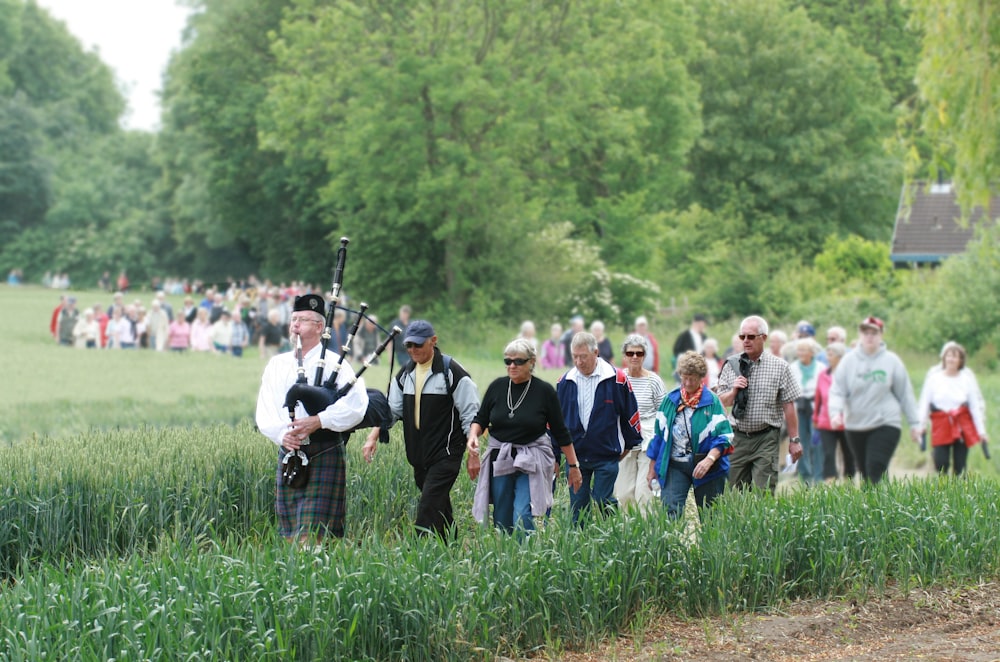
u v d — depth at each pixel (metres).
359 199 100.25
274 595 14.79
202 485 23.25
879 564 19.67
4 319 106.62
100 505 22.03
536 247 99.25
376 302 99.81
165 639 13.70
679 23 123.25
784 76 149.50
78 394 50.00
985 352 80.50
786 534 19.50
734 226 139.75
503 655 16.05
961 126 39.34
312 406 18.95
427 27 91.19
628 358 26.09
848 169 145.50
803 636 17.28
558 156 105.06
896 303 90.62
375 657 15.11
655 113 116.50
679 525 18.80
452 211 93.25
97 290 177.62
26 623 13.67
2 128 193.00
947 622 18.28
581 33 97.38
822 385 35.00
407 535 17.69
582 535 17.94
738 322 97.88
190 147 159.50
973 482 23.94
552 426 21.67
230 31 130.25
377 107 90.62
